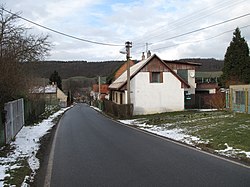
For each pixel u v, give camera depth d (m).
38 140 15.73
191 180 7.38
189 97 39.50
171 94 35.03
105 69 108.25
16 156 11.02
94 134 17.64
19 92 20.55
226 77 42.56
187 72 41.34
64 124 25.62
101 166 9.20
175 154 10.88
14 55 17.56
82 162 9.88
